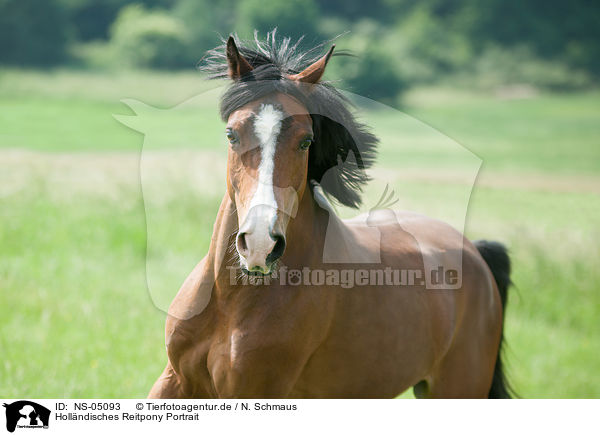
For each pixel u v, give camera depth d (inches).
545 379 364.2
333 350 172.9
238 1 2484.0
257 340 160.4
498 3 2726.4
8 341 299.6
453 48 2586.1
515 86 2416.3
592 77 2551.7
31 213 533.6
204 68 175.9
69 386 257.6
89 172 679.1
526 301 484.1
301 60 174.6
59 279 405.4
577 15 2726.4
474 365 213.0
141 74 2116.1
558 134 1752.0
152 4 2642.7
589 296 490.3
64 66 2192.4
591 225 517.0
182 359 169.5
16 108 1328.7
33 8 2251.5
